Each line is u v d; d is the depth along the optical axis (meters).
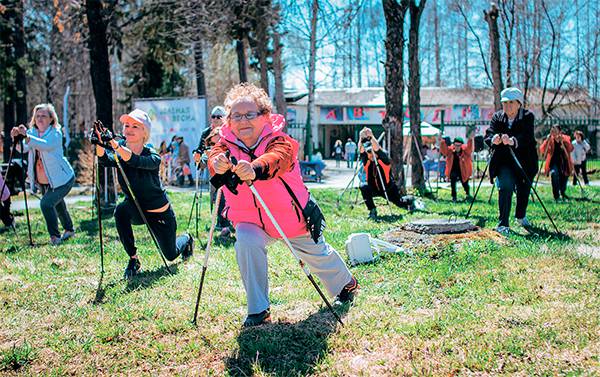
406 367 3.41
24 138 8.11
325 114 41.66
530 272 5.38
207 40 22.30
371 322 4.18
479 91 38.09
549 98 37.50
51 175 8.30
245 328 4.16
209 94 40.47
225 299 4.98
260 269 4.21
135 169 5.89
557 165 12.77
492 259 5.87
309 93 25.67
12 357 3.79
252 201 4.15
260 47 24.97
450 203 12.47
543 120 31.45
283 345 3.81
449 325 4.03
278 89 26.81
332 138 44.03
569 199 12.77
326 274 4.63
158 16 21.67
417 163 14.95
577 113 42.12
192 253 6.78
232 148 4.10
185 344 3.96
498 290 4.86
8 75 25.22
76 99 36.28
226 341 3.96
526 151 7.67
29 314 4.79
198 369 3.57
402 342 3.79
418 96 15.13
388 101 13.55
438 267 5.64
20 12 24.61
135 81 31.42
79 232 9.44
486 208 10.95
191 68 33.03
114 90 40.56
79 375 3.58
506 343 3.63
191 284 5.51
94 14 13.16
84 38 21.11
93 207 12.69
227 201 4.29
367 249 6.16
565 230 7.84
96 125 5.65
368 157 10.08
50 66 30.86
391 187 10.20
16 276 6.18
